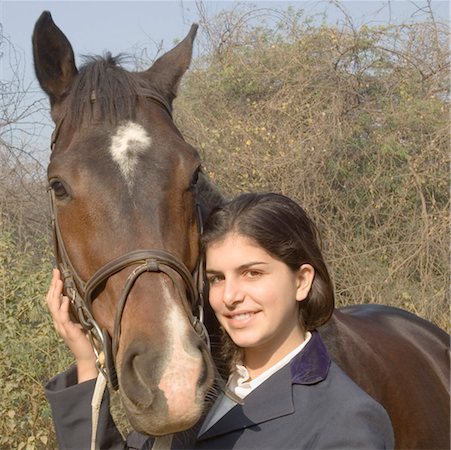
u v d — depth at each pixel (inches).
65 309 83.2
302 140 259.4
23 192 240.8
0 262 176.2
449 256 247.3
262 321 71.6
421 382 123.3
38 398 167.0
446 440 122.2
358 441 64.9
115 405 116.5
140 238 78.0
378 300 237.8
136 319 73.9
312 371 70.1
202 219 88.9
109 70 88.9
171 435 77.7
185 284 79.3
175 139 85.7
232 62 300.2
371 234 256.2
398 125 271.3
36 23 94.0
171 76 97.6
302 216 74.6
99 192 79.9
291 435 67.1
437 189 264.4
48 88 94.4
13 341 162.1
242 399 70.3
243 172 256.8
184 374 68.6
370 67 287.3
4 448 164.2
